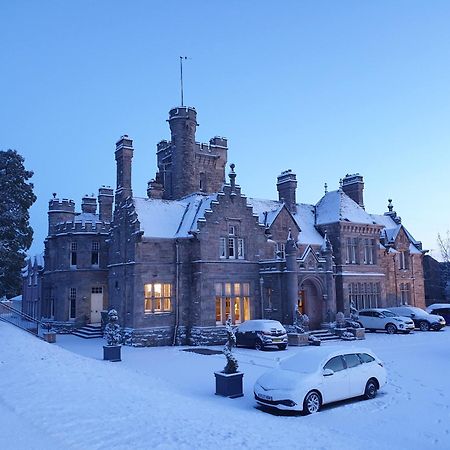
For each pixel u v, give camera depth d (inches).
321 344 1315.2
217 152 1993.1
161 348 1280.8
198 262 1397.6
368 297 1839.3
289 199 1902.1
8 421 456.8
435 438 501.0
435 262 2662.4
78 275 1798.7
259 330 1217.4
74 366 746.8
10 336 1058.7
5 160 1627.7
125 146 1612.9
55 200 2086.6
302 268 1482.5
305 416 588.4
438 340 1381.6
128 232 1444.4
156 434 425.1
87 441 400.8
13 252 1535.4
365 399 673.0
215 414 526.9
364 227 1862.7
